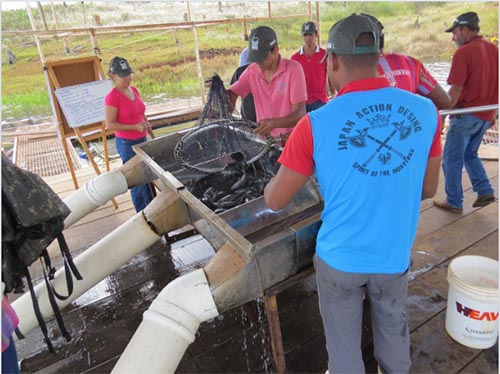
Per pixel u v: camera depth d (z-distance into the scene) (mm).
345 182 1102
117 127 2932
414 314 1966
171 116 6715
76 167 5457
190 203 1739
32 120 7750
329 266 1250
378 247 1165
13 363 1319
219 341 1955
